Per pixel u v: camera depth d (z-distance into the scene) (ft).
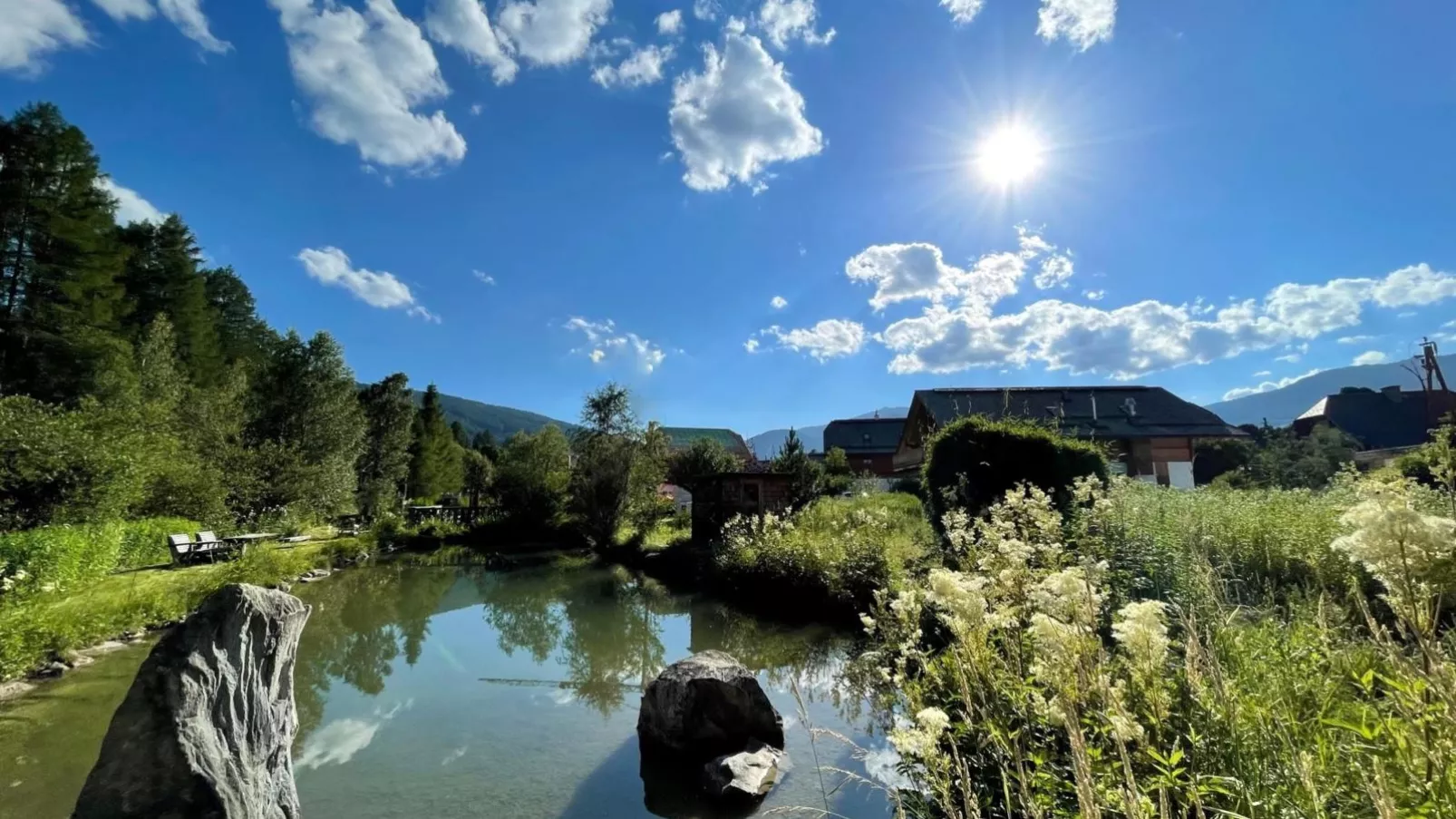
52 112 73.61
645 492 78.13
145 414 59.00
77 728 20.27
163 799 11.69
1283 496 28.73
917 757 12.25
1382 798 4.79
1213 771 7.34
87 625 28.71
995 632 11.51
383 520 87.61
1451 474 9.18
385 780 17.25
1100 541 19.81
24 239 71.87
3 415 39.83
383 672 28.50
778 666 26.89
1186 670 8.41
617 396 81.25
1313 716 7.99
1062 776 8.77
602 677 27.63
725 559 45.32
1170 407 93.20
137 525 47.88
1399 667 5.81
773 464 76.28
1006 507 21.57
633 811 15.53
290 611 15.14
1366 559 5.54
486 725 21.58
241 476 69.82
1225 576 18.03
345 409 95.96
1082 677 7.19
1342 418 132.98
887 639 18.19
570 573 60.29
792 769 16.97
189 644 12.93
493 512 98.32
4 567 28.14
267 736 14.08
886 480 89.20
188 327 98.07
